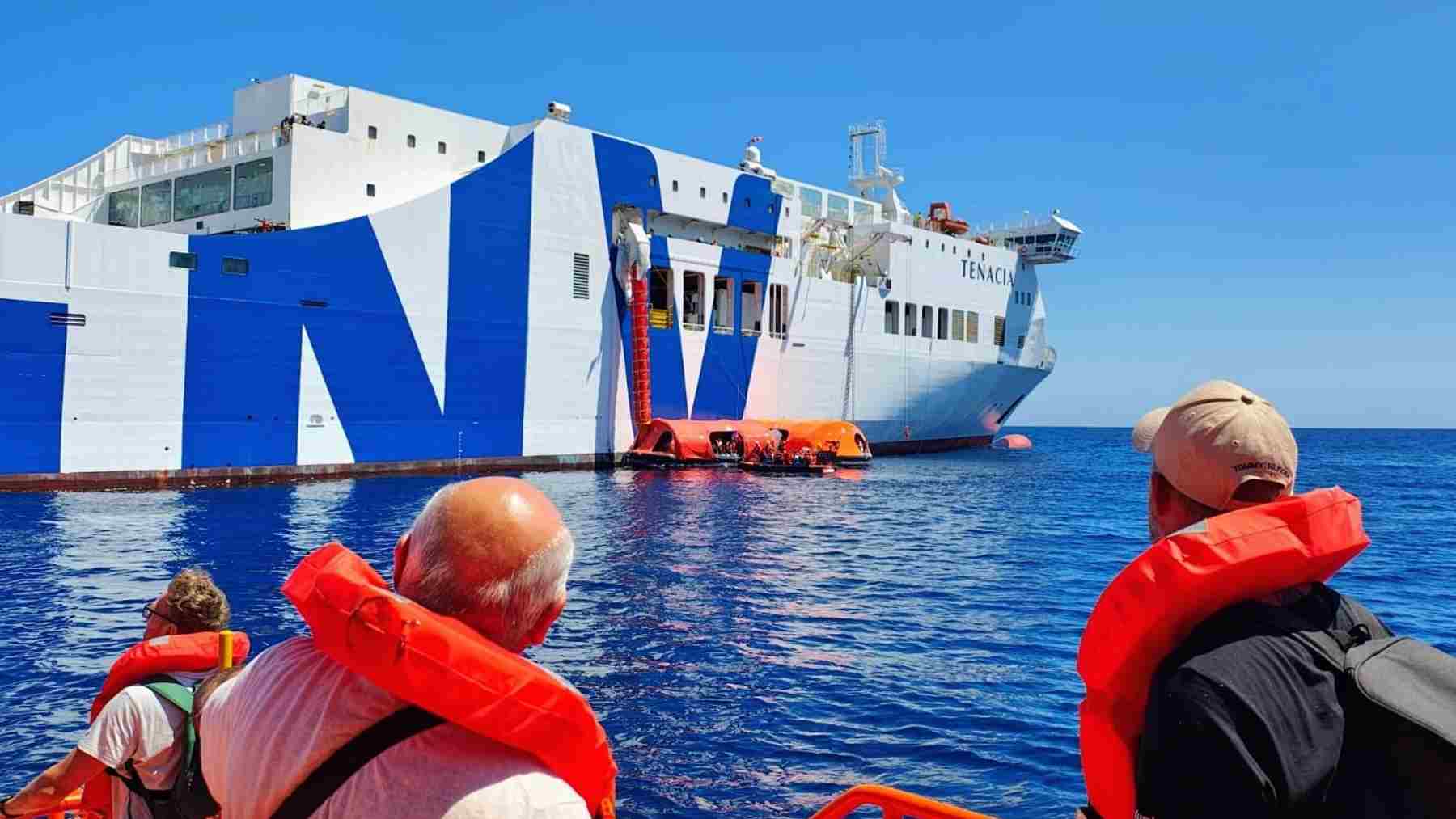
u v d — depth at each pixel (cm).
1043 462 6031
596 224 4103
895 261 5269
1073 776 868
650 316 4312
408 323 3528
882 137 5669
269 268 3195
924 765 894
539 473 3894
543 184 3903
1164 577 200
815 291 4897
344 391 3384
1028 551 2250
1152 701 198
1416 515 3538
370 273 3428
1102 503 3444
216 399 3109
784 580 1802
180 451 3047
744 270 4625
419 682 176
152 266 2970
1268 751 181
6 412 2747
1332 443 14725
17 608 1479
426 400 3594
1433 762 179
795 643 1330
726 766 886
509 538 200
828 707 1052
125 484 2945
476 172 3694
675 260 4347
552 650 1270
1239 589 196
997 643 1351
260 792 193
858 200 5534
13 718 991
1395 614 1719
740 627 1416
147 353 2972
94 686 1104
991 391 6109
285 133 3494
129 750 349
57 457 2833
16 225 2739
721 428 4416
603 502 3027
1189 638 201
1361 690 185
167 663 362
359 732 188
